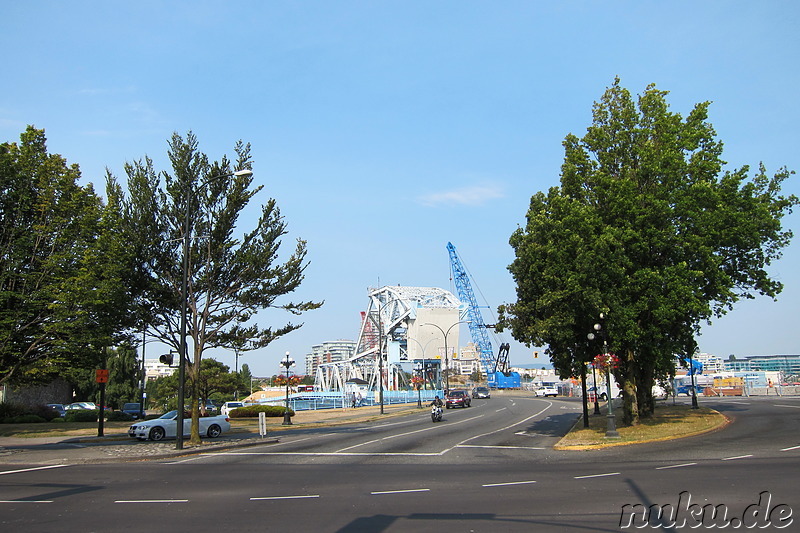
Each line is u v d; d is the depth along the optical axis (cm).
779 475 1386
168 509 1191
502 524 980
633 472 1548
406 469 1797
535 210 3078
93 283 2850
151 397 9181
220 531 982
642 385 3231
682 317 2659
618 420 3406
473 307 16150
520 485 1400
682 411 3603
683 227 2602
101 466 2022
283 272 2986
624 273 2555
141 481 1616
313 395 7606
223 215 2850
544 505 1133
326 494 1344
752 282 2919
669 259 2662
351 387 9006
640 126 2894
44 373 3438
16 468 1975
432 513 1089
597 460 1892
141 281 2761
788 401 4378
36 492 1431
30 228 3338
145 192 2742
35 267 3350
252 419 5022
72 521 1083
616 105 2923
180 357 2559
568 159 2961
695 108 2862
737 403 4412
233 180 2897
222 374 7062
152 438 3023
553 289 2734
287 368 4469
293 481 1572
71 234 3275
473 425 3688
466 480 1514
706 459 1772
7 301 3225
